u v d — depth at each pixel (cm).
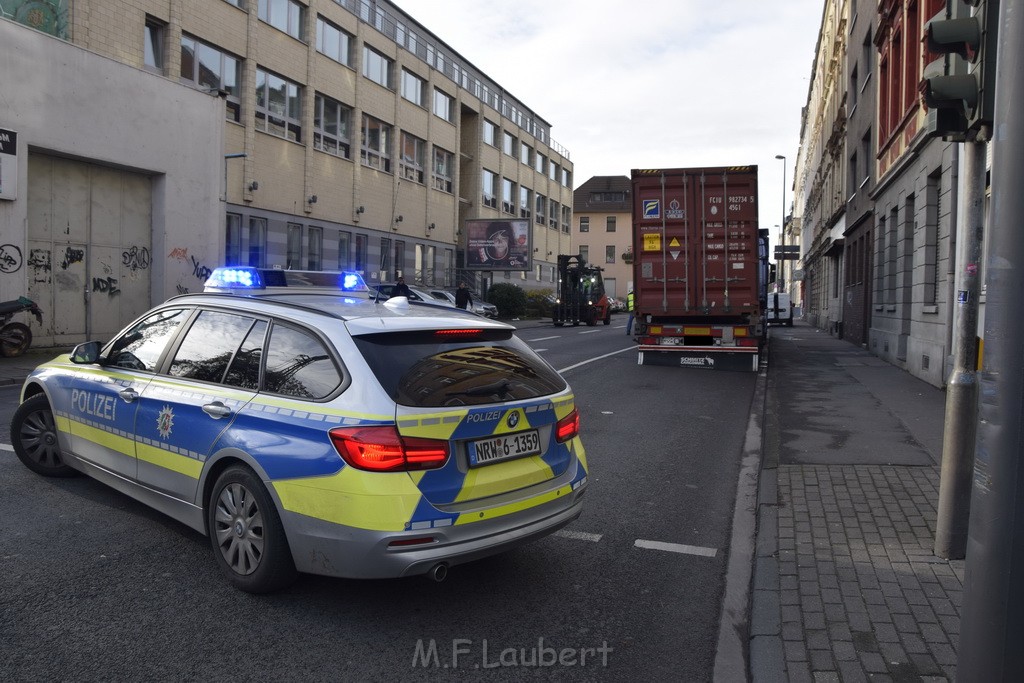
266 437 401
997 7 314
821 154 4381
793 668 347
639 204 1608
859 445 813
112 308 1828
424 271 3950
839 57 3375
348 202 3222
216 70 2478
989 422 260
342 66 3139
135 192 1867
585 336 2816
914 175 1532
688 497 654
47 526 514
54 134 1625
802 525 548
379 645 371
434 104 3991
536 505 419
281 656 356
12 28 1530
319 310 427
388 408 375
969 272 468
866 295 2294
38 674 332
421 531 368
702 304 1593
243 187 2609
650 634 395
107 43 2038
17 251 1559
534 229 5559
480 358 435
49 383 591
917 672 343
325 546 375
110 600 407
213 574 443
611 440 890
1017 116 259
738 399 1222
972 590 263
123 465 505
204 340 473
